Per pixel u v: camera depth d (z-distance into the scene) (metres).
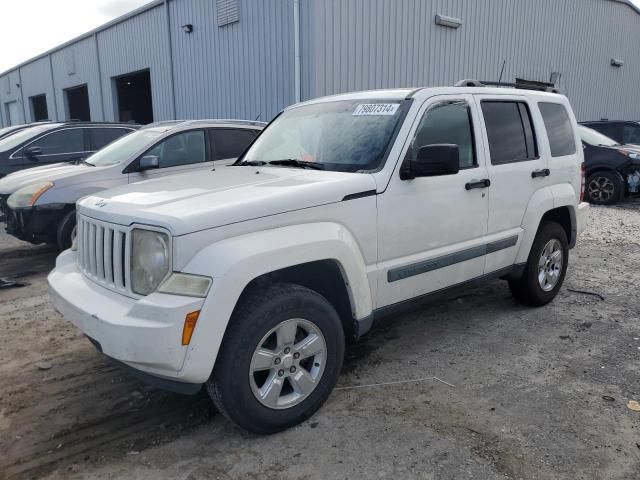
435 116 4.08
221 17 14.84
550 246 5.26
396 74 13.85
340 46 12.46
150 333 2.73
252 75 14.18
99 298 3.13
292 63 12.84
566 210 5.46
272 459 3.00
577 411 3.44
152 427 3.36
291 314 3.14
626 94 24.59
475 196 4.27
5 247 8.30
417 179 3.82
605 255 7.41
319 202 3.27
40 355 4.38
